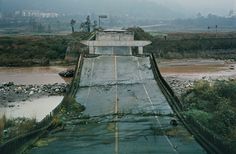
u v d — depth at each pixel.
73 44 161.88
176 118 50.00
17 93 89.00
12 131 44.22
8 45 167.75
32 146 38.00
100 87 69.94
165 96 62.84
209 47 192.88
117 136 41.59
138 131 43.62
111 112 53.56
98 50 104.31
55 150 36.56
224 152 32.62
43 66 148.12
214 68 138.25
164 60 164.50
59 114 51.84
